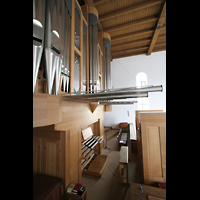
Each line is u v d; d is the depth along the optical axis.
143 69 8.38
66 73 2.19
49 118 1.56
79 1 4.12
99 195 2.68
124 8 5.02
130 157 4.65
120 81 8.77
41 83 1.77
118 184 3.04
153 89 1.51
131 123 8.55
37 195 1.80
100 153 4.94
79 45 2.89
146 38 7.05
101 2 4.63
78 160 2.77
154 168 2.32
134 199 1.85
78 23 2.92
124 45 7.52
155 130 2.35
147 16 5.49
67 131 2.36
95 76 3.80
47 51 1.58
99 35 5.75
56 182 2.12
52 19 1.69
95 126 5.09
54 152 2.35
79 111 2.90
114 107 8.95
